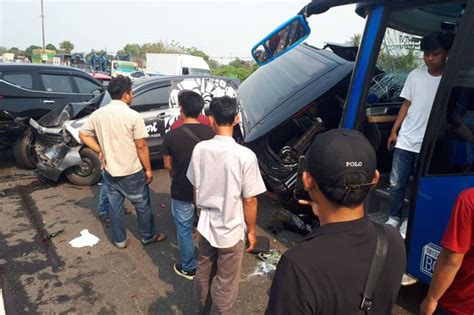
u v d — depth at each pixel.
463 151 2.37
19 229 4.34
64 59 37.50
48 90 7.05
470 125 2.35
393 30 3.63
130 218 4.73
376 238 1.10
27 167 6.60
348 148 1.06
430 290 1.79
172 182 3.08
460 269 1.73
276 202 5.20
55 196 5.39
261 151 3.93
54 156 5.63
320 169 1.08
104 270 3.52
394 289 1.12
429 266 2.57
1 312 2.86
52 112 6.13
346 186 1.05
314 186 1.16
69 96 7.27
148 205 3.82
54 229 4.36
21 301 3.04
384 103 4.04
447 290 1.80
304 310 1.01
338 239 1.06
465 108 2.38
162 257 3.78
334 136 1.10
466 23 2.31
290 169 3.89
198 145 2.39
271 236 4.25
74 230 4.34
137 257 3.77
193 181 2.46
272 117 4.04
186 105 2.91
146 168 3.66
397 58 3.93
